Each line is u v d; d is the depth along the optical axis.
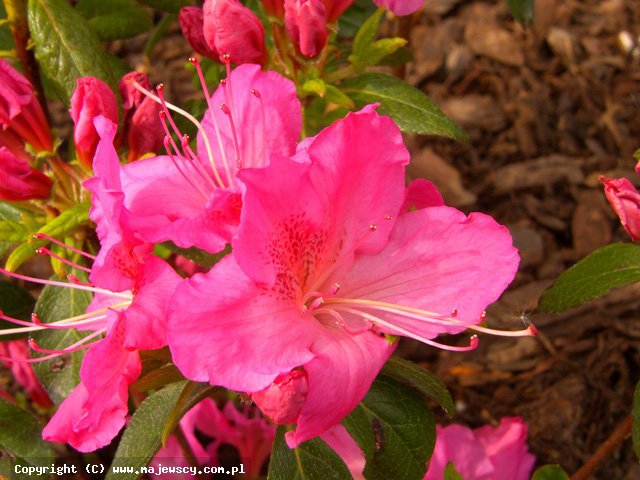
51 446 0.16
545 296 0.15
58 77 0.15
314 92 0.16
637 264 0.14
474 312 0.12
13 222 0.14
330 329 0.12
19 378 0.20
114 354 0.11
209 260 0.14
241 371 0.10
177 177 0.13
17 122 0.14
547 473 0.15
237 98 0.13
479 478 0.18
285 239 0.11
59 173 0.15
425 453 0.14
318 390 0.10
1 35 0.19
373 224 0.12
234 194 0.11
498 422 0.23
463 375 0.24
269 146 0.12
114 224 0.11
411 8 0.16
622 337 0.24
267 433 0.20
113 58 0.18
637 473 0.22
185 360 0.10
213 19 0.14
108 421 0.11
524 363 0.24
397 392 0.14
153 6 0.18
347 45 0.18
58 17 0.15
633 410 0.14
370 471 0.14
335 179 0.11
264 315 0.11
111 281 0.11
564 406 0.23
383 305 0.12
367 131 0.11
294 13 0.15
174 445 0.20
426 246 0.12
